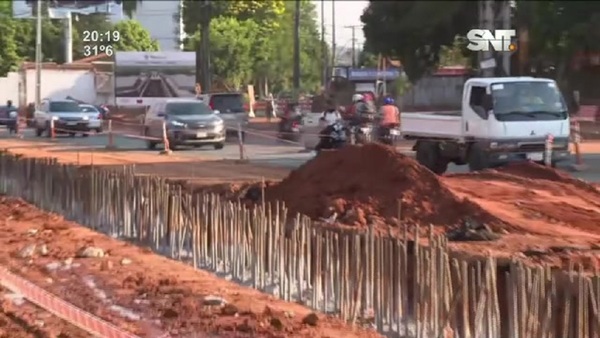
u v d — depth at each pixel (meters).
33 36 47.88
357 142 59.41
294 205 35.44
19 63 46.94
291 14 164.25
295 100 115.81
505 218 32.53
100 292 24.89
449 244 27.56
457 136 51.38
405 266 20.92
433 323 19.97
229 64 146.75
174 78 82.06
